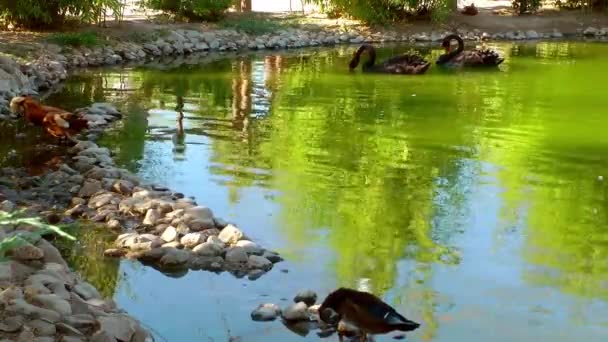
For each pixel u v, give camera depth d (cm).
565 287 571
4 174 825
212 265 598
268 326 507
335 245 646
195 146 963
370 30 2222
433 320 517
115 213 704
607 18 2484
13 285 512
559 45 2112
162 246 628
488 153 945
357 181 827
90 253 623
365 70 1586
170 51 1820
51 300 485
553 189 802
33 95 1263
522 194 787
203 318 520
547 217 719
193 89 1362
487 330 505
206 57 1795
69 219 694
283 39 2038
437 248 643
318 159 911
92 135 1009
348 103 1254
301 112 1179
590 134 1047
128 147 954
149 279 578
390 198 770
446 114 1174
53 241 645
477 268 604
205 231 655
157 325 510
